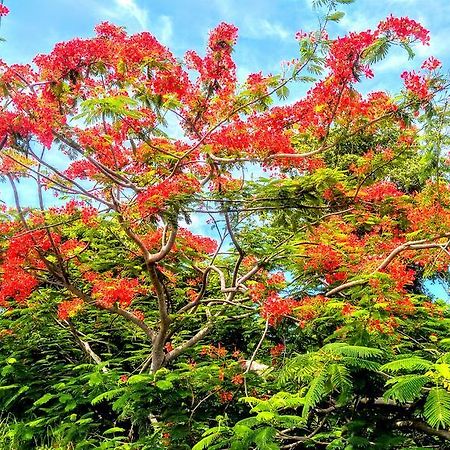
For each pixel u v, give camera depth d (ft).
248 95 21.38
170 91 21.65
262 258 26.63
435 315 24.34
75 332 28.50
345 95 20.81
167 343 28.68
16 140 19.85
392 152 23.67
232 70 22.34
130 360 30.37
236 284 26.89
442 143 20.13
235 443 15.64
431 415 12.23
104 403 27.68
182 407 22.80
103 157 25.07
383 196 24.71
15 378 27.27
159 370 21.84
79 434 23.41
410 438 20.10
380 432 19.08
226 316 28.09
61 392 25.90
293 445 20.72
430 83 19.52
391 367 13.85
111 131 24.16
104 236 28.68
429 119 19.90
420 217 24.43
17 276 25.54
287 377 16.29
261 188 22.39
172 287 31.71
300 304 23.02
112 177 23.08
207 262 32.55
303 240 27.32
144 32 21.75
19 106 19.83
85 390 24.84
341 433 19.70
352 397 19.58
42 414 26.76
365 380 18.39
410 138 22.74
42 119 20.36
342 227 27.66
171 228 23.40
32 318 27.61
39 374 28.40
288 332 24.63
